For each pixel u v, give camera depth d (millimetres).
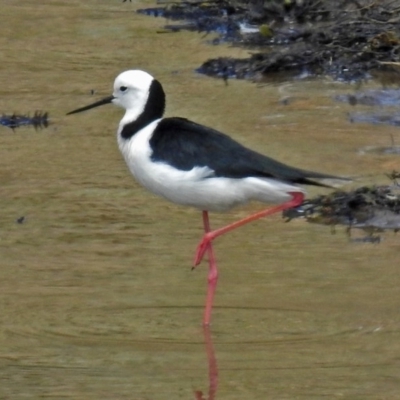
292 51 18016
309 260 10953
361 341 9281
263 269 10773
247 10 20891
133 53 18969
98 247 11336
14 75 17766
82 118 15805
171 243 11477
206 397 8336
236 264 10914
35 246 11359
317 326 9578
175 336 9438
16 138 14922
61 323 9633
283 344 9250
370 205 12250
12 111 16047
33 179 13375
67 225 11938
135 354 9070
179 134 10195
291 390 8438
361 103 16125
